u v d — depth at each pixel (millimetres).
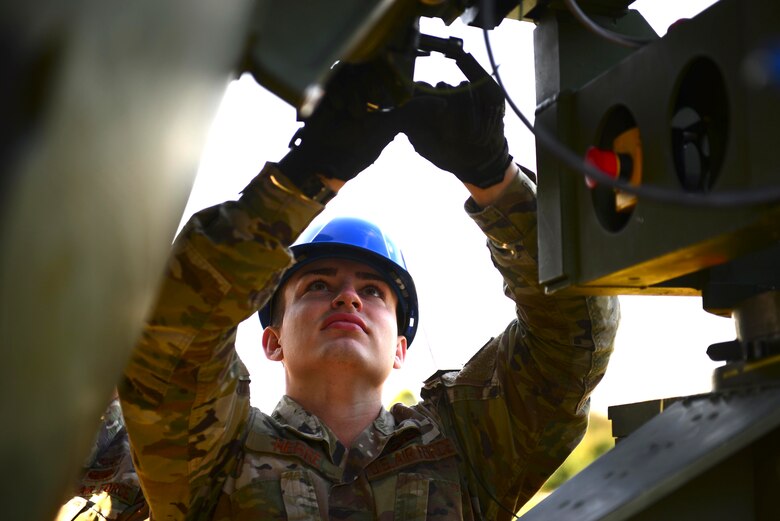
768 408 1165
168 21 713
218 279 1941
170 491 2180
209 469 2211
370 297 2631
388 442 2432
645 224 1350
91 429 869
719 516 1263
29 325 607
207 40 812
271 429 2395
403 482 2318
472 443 2537
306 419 2430
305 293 2600
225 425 2188
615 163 1385
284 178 1926
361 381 2533
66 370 685
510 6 1771
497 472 2514
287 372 2594
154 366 2014
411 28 1449
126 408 2072
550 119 1617
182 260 1947
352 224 2684
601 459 1459
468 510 2406
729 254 1276
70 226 634
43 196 588
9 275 569
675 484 1148
